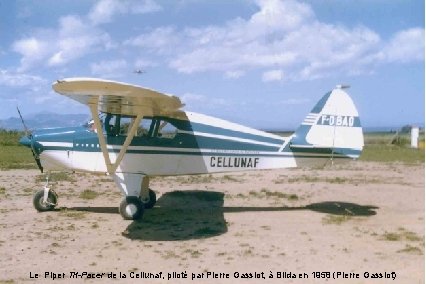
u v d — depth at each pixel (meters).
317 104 10.67
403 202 12.02
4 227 8.54
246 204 11.60
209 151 10.28
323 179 17.53
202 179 17.47
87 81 7.23
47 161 10.08
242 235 8.09
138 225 8.88
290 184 15.88
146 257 6.66
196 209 10.81
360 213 10.39
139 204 9.40
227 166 10.38
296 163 10.66
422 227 8.88
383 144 50.62
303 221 9.42
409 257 6.74
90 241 7.58
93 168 10.00
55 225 8.77
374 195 13.26
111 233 8.17
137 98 8.43
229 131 10.41
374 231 8.49
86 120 10.42
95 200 11.84
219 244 7.45
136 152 9.95
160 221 9.30
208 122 10.36
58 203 11.34
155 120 10.04
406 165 24.61
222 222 9.26
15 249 7.02
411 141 44.91
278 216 9.98
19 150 31.39
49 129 10.27
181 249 7.12
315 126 10.61
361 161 27.50
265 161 10.55
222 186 15.29
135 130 9.33
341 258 6.68
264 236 8.03
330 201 12.17
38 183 15.09
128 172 9.90
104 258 6.59
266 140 10.55
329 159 10.70
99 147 9.97
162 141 10.07
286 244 7.47
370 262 6.48
